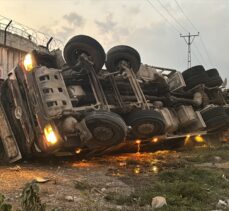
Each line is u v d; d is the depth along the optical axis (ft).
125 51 21.20
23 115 18.79
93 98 20.06
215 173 16.83
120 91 21.38
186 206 11.60
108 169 17.79
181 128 25.66
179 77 25.76
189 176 15.79
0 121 18.92
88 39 19.44
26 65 18.60
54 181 14.23
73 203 11.32
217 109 26.50
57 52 20.22
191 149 27.04
